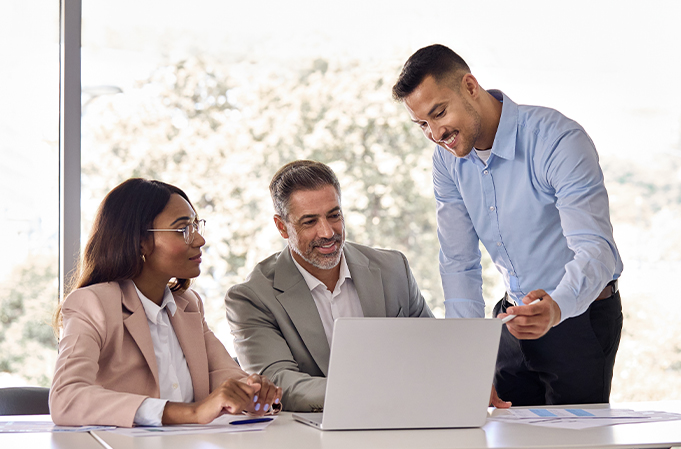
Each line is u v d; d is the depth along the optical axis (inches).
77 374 55.6
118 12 130.8
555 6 152.8
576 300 63.7
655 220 161.8
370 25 150.8
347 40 151.6
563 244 80.2
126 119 134.3
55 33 108.3
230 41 143.5
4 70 106.4
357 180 157.2
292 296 81.7
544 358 78.9
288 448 40.8
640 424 51.1
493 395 63.7
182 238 66.9
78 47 106.0
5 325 106.7
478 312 88.4
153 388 61.6
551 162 75.7
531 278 82.8
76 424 52.2
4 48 106.4
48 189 108.0
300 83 151.8
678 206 162.1
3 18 106.5
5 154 106.2
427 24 151.5
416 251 160.1
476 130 76.8
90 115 129.9
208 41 141.3
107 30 130.6
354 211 157.1
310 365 80.2
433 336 49.1
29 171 107.0
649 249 161.9
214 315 144.0
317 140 153.9
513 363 83.5
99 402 52.3
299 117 152.3
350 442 43.2
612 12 154.6
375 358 48.4
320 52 151.3
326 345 80.5
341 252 86.7
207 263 145.2
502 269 86.4
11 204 106.6
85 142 129.4
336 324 47.5
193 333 69.6
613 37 155.0
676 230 162.4
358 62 153.9
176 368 67.3
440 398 49.5
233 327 81.6
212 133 144.5
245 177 148.1
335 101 154.1
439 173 88.7
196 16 137.6
